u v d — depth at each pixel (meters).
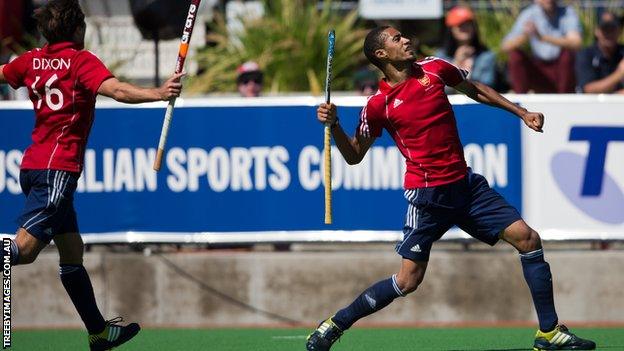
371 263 35.38
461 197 26.66
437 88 26.30
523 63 43.00
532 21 43.06
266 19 46.69
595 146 35.00
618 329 33.78
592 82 41.50
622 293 35.19
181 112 35.34
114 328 27.45
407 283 26.77
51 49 25.70
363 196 35.19
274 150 35.28
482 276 35.28
